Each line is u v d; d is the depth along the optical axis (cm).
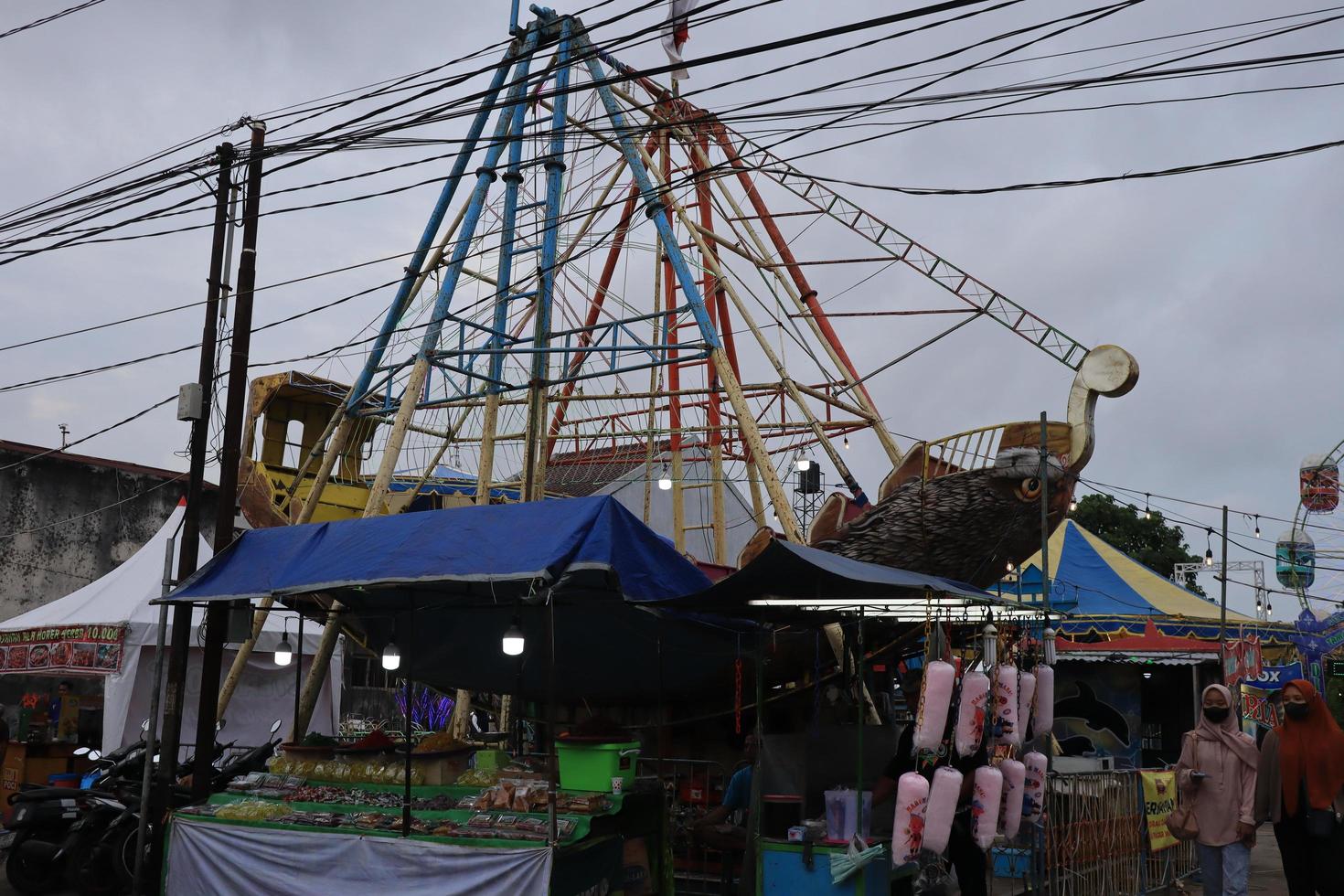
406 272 1711
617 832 911
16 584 2530
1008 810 905
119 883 1142
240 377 1208
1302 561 2644
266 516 2380
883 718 1353
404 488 2555
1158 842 1228
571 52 1675
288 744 1104
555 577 803
